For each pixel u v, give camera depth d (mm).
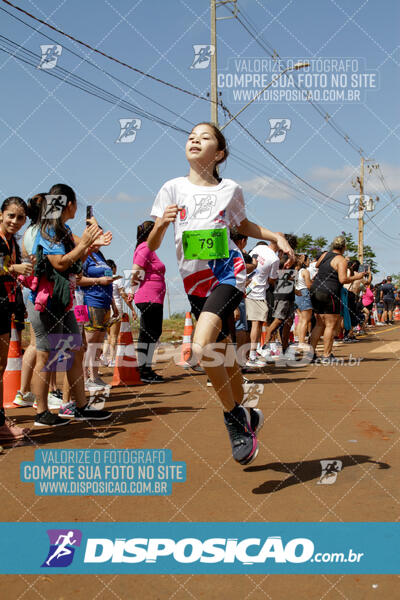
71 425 4016
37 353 3957
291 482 2684
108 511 2395
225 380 2762
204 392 5418
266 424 3895
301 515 2287
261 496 2514
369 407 4426
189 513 2348
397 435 3518
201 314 2760
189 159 2975
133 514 2355
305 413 4242
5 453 3289
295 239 8023
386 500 2410
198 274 2936
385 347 10312
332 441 3406
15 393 4988
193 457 3143
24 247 4090
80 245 3736
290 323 8281
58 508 2438
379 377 6172
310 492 2539
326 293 7555
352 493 2510
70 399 4488
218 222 2910
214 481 2732
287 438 3502
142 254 6125
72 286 3949
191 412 4395
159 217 2969
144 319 6207
